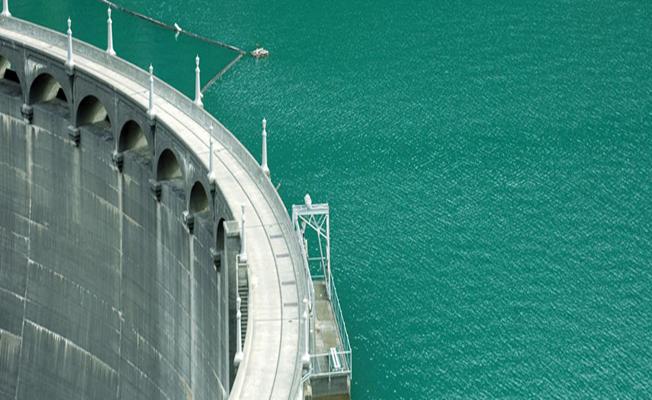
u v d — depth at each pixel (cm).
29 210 18062
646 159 19438
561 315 16538
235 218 13825
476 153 19600
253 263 13300
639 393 15438
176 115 15675
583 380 15625
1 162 18200
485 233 17912
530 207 18450
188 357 15612
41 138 17638
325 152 19550
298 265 13150
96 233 17200
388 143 19775
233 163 14825
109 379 17325
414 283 17000
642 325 16388
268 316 12575
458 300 16738
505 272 17238
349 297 16750
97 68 16662
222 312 14338
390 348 16050
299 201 18462
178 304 15800
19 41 17388
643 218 18212
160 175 15800
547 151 19625
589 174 19162
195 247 15200
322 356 14112
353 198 18550
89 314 17525
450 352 15962
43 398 18262
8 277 18488
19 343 18425
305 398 12594
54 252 17850
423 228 18000
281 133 19988
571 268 17325
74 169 17288
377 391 15475
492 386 15538
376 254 17450
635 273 17212
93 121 17112
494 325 16375
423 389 15475
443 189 18800
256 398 11569
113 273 17000
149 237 16238
